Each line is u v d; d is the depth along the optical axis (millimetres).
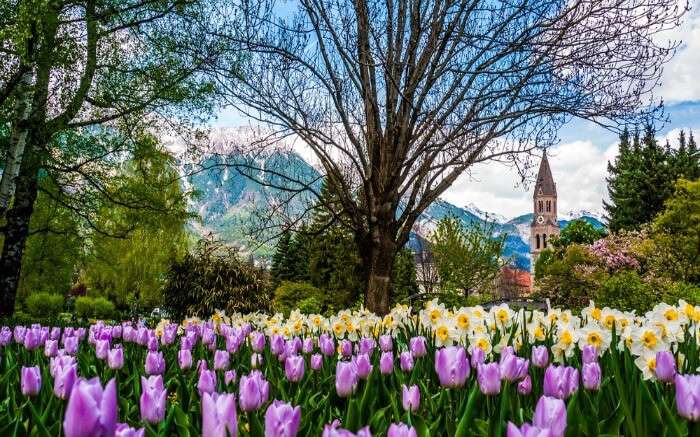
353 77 9508
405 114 9461
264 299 16938
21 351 4293
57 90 14383
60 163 14992
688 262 28953
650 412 2107
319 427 2199
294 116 9883
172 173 19656
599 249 32500
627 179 49594
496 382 2432
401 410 2434
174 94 14297
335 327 5375
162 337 5027
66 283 29484
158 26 14492
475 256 22766
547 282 27281
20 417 2215
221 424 1440
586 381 2713
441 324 4254
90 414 1246
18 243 14602
